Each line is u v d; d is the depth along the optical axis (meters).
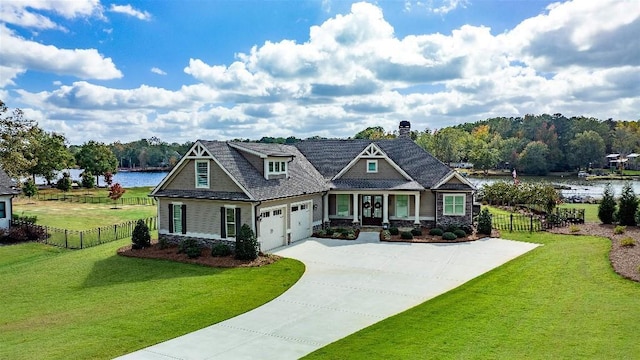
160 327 15.58
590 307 15.12
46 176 79.19
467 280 20.52
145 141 182.62
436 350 12.76
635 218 30.70
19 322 16.64
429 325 14.91
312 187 31.73
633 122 162.75
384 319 15.90
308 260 24.86
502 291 18.19
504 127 163.75
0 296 19.91
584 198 53.72
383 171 34.28
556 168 124.12
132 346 14.00
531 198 42.97
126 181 122.12
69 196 65.19
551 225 33.47
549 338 12.98
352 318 16.17
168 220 28.64
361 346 13.42
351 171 35.00
